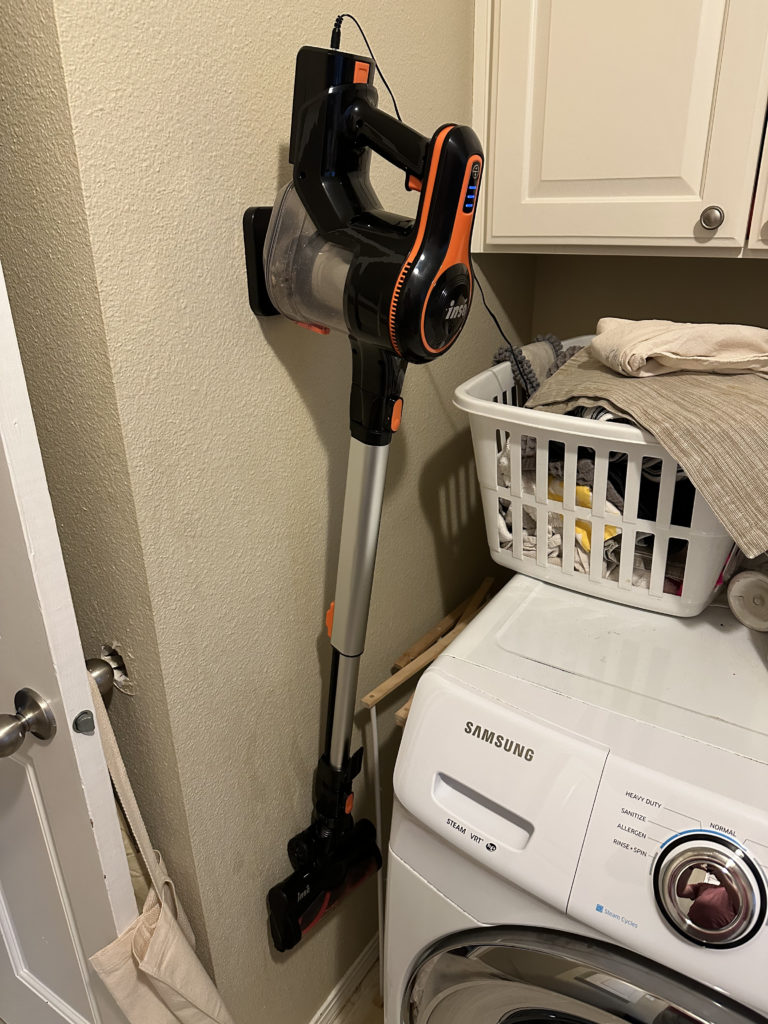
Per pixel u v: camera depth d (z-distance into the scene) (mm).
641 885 618
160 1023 880
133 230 635
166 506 734
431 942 793
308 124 661
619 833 634
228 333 754
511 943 712
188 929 917
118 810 904
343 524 825
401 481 1115
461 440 1263
